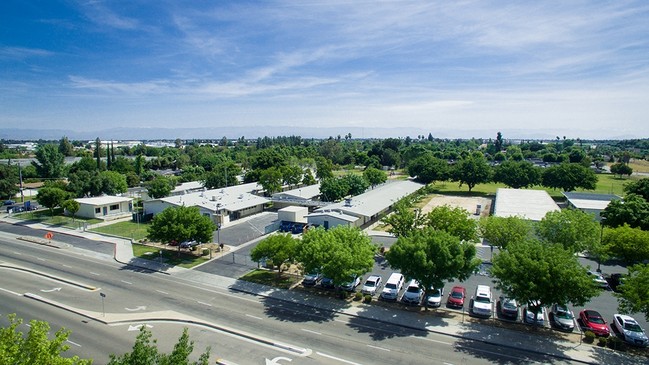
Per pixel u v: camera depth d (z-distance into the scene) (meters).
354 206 70.31
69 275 45.22
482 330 31.83
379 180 117.31
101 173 96.88
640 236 41.84
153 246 56.59
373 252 39.69
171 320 33.91
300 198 84.50
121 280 43.69
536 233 45.09
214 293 40.00
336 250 36.41
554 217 43.09
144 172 136.75
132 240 59.69
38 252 54.28
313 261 37.06
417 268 33.78
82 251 54.69
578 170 101.62
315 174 143.00
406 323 33.06
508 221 46.50
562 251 31.14
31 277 44.75
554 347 29.06
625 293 28.62
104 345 29.41
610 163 193.75
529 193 84.94
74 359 16.44
